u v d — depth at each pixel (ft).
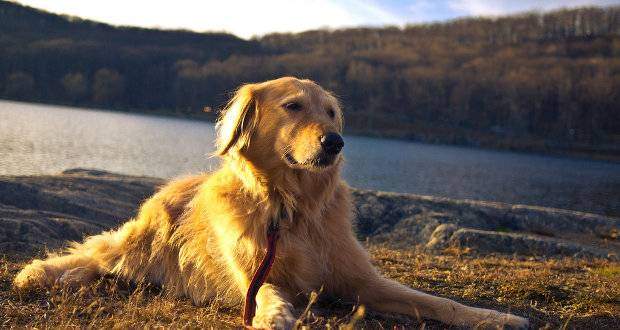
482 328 11.65
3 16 452.35
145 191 36.58
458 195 97.04
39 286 14.24
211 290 14.29
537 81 344.08
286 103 13.26
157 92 367.25
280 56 466.29
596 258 26.55
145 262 16.01
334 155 12.49
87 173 43.06
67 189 32.60
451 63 481.87
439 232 31.55
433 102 351.25
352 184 101.30
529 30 650.84
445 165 160.56
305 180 13.08
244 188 13.42
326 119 13.16
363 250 14.25
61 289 13.87
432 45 598.75
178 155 126.82
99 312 12.25
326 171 13.41
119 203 32.45
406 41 626.64
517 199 97.76
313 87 14.16
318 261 13.26
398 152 202.18
